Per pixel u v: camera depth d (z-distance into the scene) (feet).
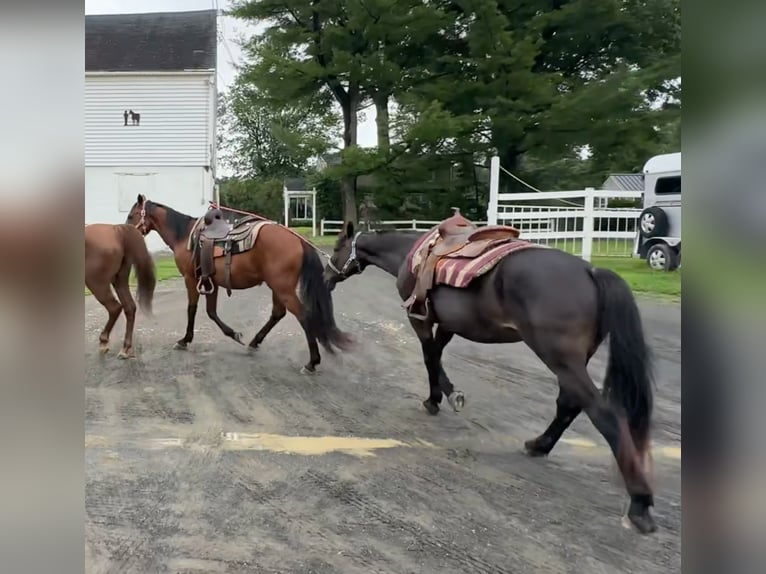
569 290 8.91
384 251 15.30
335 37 61.21
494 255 10.09
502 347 20.49
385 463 11.00
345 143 68.69
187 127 58.03
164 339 21.34
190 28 68.08
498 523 8.85
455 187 66.03
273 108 67.36
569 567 7.72
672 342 19.81
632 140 54.80
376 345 20.67
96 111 57.67
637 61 60.23
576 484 10.16
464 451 11.59
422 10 57.11
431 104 56.54
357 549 8.14
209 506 9.34
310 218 102.68
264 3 62.13
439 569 7.68
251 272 17.43
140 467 10.76
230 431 12.59
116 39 65.41
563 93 57.57
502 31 55.88
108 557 7.93
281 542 8.32
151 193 58.49
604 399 8.71
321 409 14.03
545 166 66.95
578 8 55.26
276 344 20.71
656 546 8.20
